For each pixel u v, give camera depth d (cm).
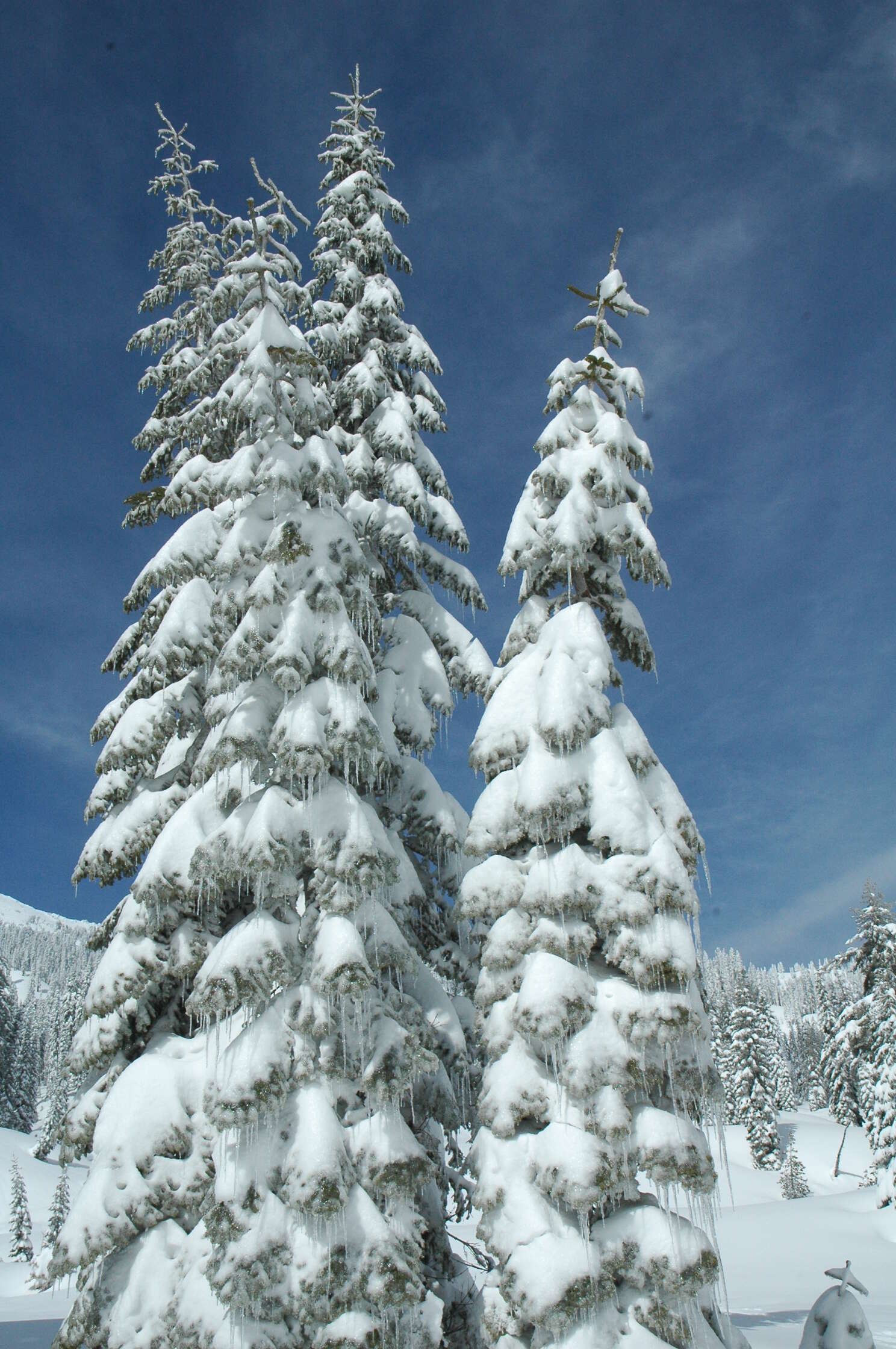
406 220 1709
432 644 1399
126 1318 860
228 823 980
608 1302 778
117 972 1036
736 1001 6353
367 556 1439
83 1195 905
